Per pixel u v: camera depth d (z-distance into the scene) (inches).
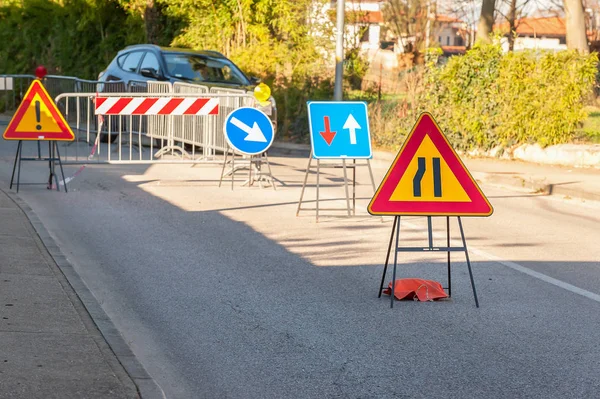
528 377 279.3
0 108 1528.1
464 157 981.8
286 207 623.8
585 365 291.1
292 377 278.4
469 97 975.6
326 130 573.6
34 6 1649.9
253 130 695.7
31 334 299.7
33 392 245.6
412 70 1074.1
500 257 467.2
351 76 1209.4
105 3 1524.4
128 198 641.6
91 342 294.5
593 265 451.2
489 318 347.3
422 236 527.5
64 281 375.9
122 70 1034.1
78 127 740.7
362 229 545.3
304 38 1266.0
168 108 721.0
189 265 435.5
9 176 738.2
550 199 719.1
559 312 357.4
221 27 1336.1
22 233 475.8
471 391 266.7
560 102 920.9
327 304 366.0
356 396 261.9
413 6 2206.0
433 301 373.4
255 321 340.8
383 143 1067.9
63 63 1596.9
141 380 265.0
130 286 394.0
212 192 685.3
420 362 293.0
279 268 431.8
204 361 293.9
